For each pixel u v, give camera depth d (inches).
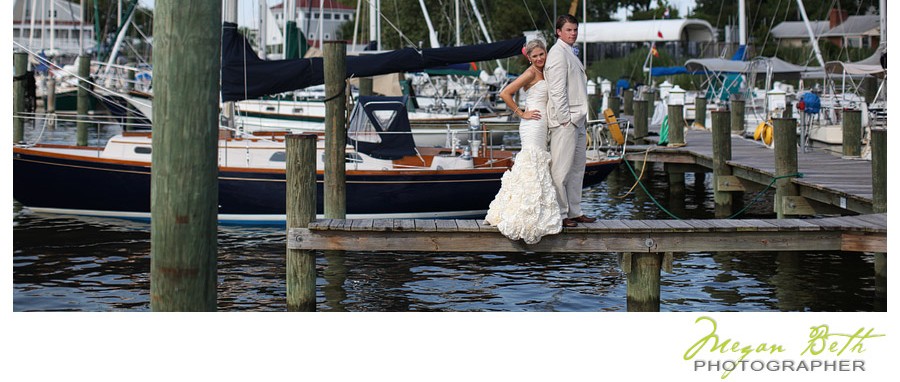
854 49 1315.2
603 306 363.6
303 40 899.4
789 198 474.9
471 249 312.0
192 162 226.4
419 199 538.9
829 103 796.6
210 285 234.7
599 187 731.4
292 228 318.7
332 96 456.8
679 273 417.7
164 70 223.6
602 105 1112.8
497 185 547.5
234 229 524.7
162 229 228.8
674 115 695.1
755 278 407.5
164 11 222.1
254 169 522.9
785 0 1862.7
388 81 888.9
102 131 1074.1
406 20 1540.4
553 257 450.6
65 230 503.5
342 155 460.1
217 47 226.7
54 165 519.2
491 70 1355.8
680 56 1651.1
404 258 447.2
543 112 299.7
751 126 864.3
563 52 293.1
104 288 387.5
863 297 376.2
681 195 680.4
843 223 320.5
